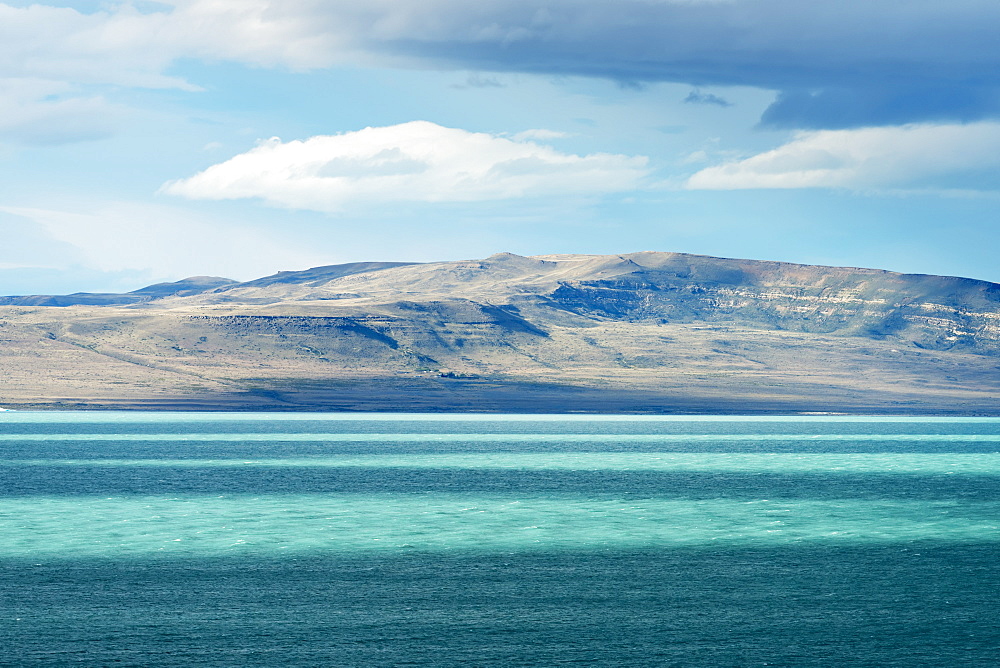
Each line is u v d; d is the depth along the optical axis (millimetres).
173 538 75625
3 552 69062
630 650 46938
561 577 61844
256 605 53906
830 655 46531
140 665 44062
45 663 44156
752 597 57062
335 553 69688
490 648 47000
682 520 88062
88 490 107938
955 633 50062
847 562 67938
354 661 44969
